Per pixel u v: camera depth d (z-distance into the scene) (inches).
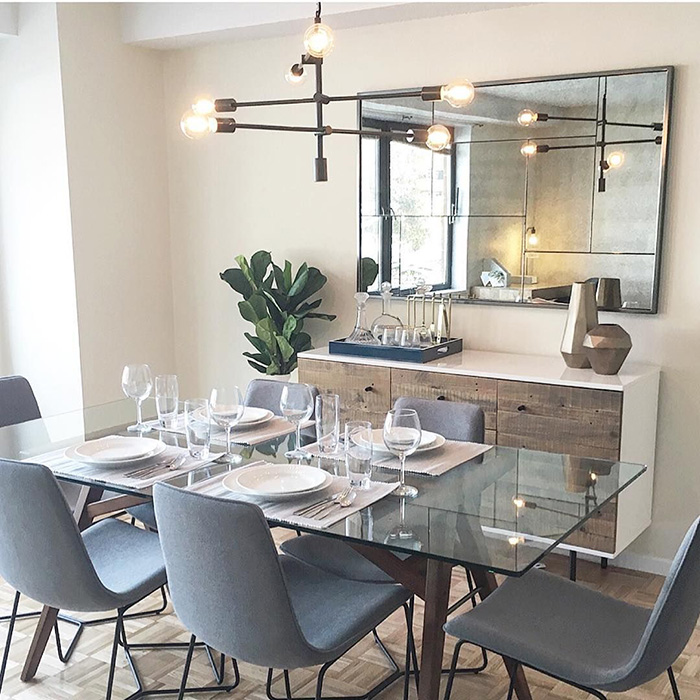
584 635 81.0
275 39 170.2
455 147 150.3
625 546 130.6
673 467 138.0
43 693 105.3
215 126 96.3
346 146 164.6
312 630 83.0
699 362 133.6
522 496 86.5
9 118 174.6
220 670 109.0
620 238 136.3
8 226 179.6
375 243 162.9
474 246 150.9
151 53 183.6
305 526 78.3
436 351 145.7
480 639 80.8
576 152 138.4
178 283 193.3
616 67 134.8
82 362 175.5
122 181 180.1
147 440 105.5
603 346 128.0
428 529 77.8
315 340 175.5
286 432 110.5
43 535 88.0
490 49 145.7
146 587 95.3
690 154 130.3
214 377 192.2
